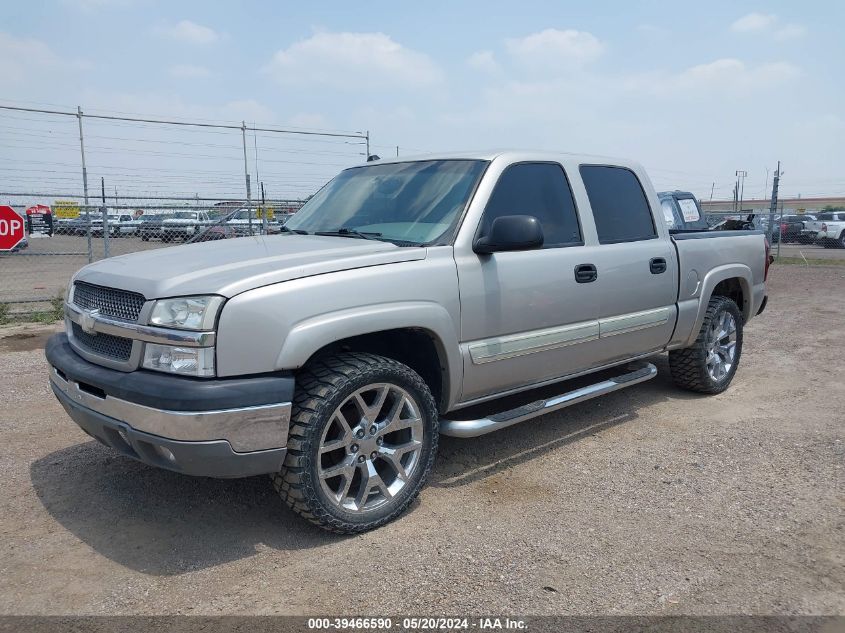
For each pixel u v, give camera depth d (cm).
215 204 1459
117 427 319
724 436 492
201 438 297
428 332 370
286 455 321
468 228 390
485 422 396
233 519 365
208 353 301
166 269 341
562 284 431
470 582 304
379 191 452
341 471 337
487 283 390
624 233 493
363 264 345
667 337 529
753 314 642
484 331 392
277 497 391
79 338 369
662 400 581
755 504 382
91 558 326
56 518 366
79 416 346
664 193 1105
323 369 334
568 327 440
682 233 569
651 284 499
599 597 293
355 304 334
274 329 310
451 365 378
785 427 509
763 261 640
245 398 302
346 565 318
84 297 365
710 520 363
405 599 291
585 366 470
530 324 416
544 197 443
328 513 331
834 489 400
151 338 310
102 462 441
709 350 576
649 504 383
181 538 345
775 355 758
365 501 348
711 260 566
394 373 347
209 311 301
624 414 542
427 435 368
